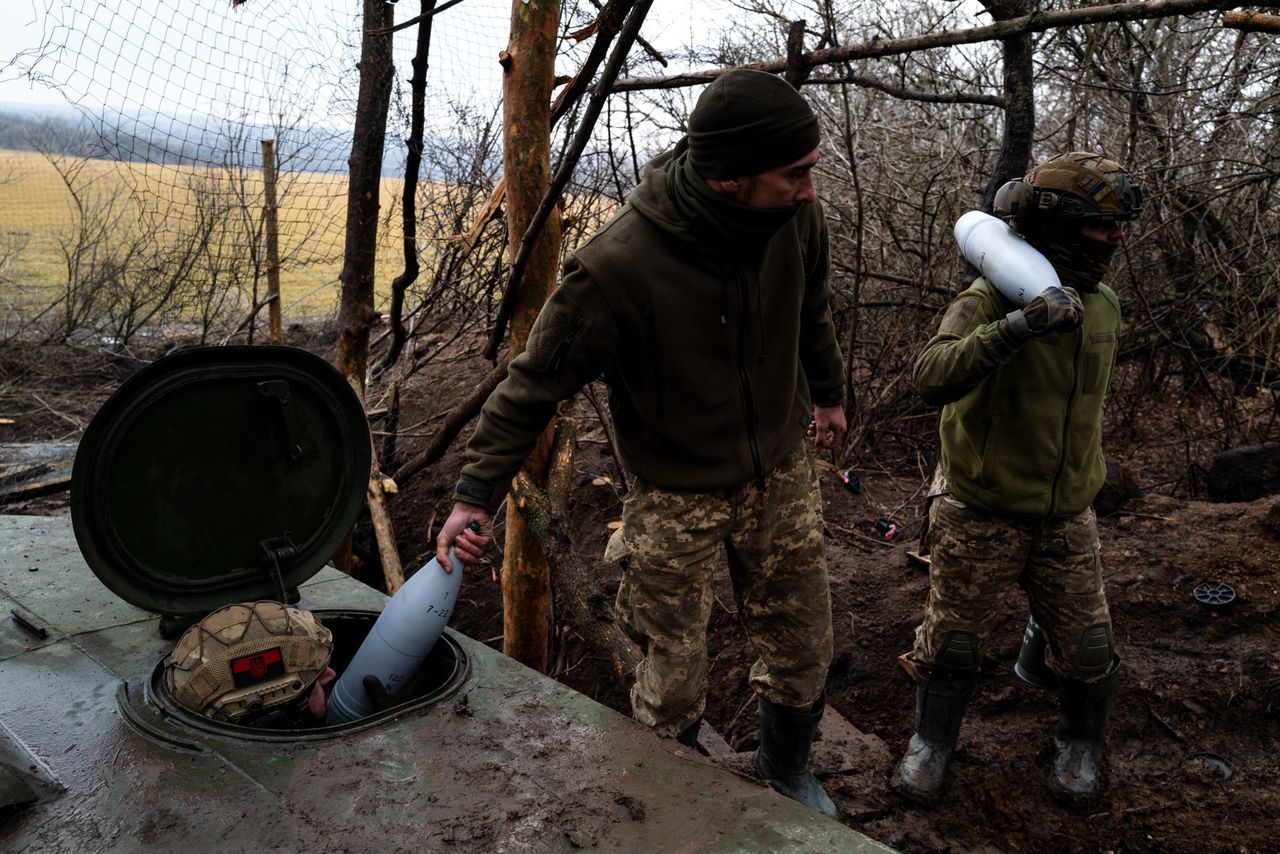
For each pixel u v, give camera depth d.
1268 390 5.11
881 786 2.98
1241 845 2.67
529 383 2.07
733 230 1.93
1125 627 3.36
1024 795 2.90
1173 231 5.46
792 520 2.28
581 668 4.11
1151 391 5.75
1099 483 2.61
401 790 1.85
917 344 5.33
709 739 2.88
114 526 2.25
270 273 6.69
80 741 2.00
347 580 2.87
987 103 4.03
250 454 2.43
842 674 3.56
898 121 6.19
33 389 7.77
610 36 2.67
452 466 5.59
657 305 1.99
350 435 2.57
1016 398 2.50
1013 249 2.38
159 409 2.26
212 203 7.51
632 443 2.20
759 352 2.11
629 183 4.81
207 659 2.07
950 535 2.67
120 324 8.74
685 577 2.20
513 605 3.44
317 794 1.84
